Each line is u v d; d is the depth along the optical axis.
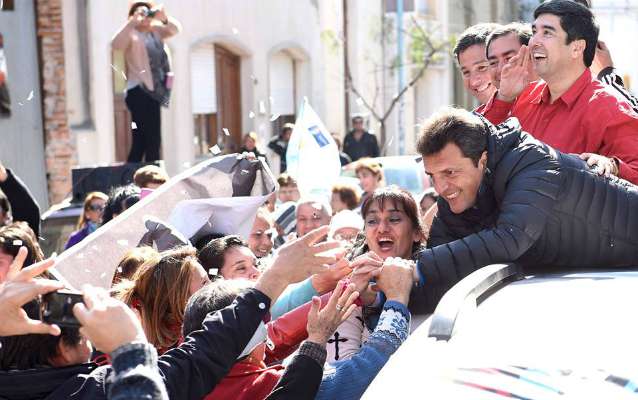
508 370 2.65
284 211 7.88
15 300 2.93
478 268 3.52
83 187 9.68
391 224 4.24
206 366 3.17
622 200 3.61
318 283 4.03
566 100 4.34
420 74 24.28
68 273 5.09
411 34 25.17
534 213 3.51
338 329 3.93
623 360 2.66
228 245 4.78
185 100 19.34
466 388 2.61
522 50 4.64
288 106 23.52
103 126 17.42
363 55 25.97
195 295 3.49
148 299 4.03
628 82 34.25
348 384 3.35
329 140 7.64
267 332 3.73
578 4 4.33
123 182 9.73
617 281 3.10
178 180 5.47
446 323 2.81
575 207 3.55
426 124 3.70
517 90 4.65
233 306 3.29
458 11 30.77
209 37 20.11
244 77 21.61
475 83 5.57
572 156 3.70
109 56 17.50
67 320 2.96
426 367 2.70
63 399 3.12
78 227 8.33
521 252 3.51
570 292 3.01
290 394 3.29
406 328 3.47
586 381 2.61
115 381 2.71
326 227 3.36
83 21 17.19
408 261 3.62
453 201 3.73
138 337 2.79
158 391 2.70
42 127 16.97
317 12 24.11
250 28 21.52
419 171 13.04
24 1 16.61
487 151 3.67
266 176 5.58
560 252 3.58
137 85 11.53
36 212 7.13
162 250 5.17
